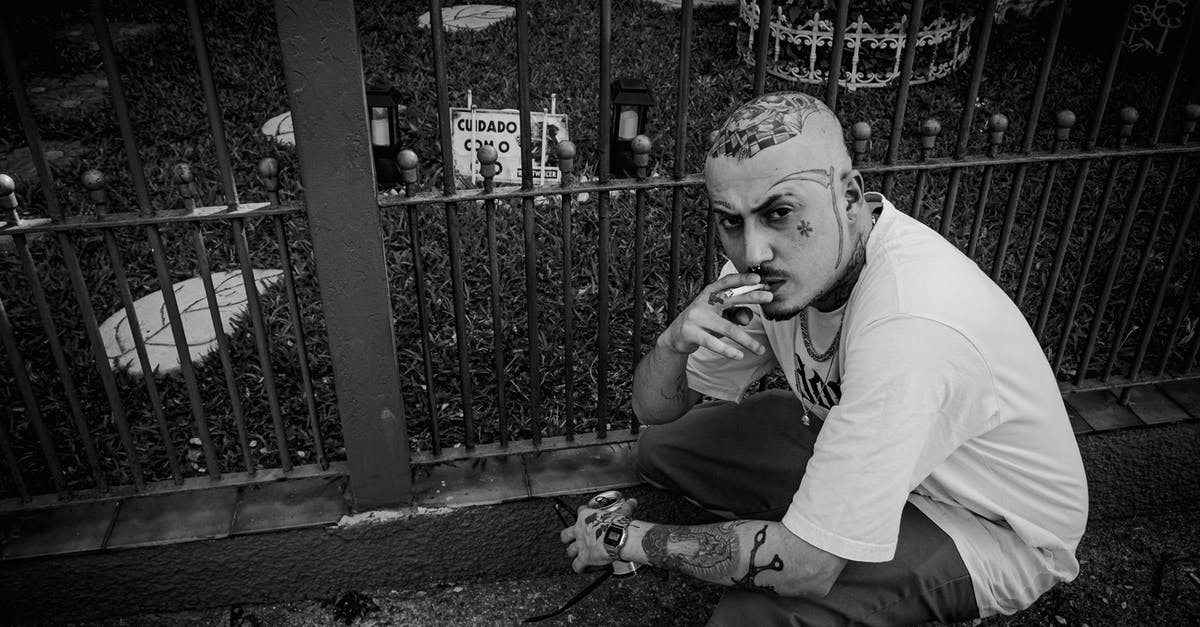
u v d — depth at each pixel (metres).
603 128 2.06
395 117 4.11
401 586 2.57
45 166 1.90
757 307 2.06
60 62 6.07
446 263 3.71
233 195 1.98
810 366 1.96
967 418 1.64
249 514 2.40
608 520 1.96
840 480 1.62
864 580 1.84
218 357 3.24
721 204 1.64
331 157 1.90
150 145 4.91
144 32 6.66
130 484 2.48
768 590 1.76
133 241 3.97
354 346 2.14
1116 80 5.83
